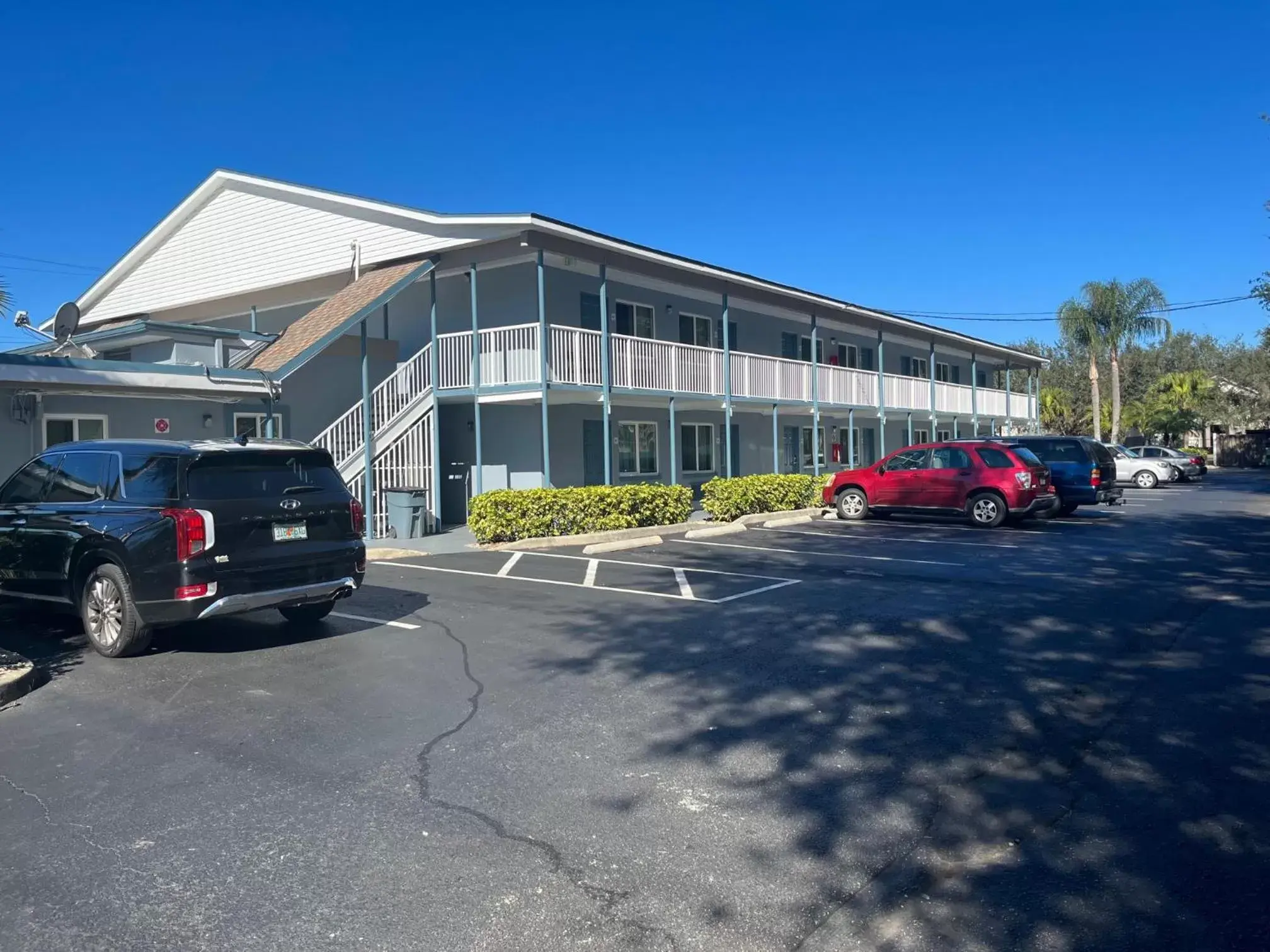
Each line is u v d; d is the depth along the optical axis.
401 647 7.91
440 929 3.47
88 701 6.43
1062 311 42.03
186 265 23.05
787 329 27.61
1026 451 18.81
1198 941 3.40
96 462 7.96
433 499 18.22
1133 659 7.39
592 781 4.90
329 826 4.37
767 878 3.87
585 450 20.72
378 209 18.84
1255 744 5.41
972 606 9.60
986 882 3.85
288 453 8.03
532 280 19.16
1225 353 59.31
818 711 6.09
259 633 8.47
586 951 3.33
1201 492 30.09
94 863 4.02
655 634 8.38
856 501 19.86
